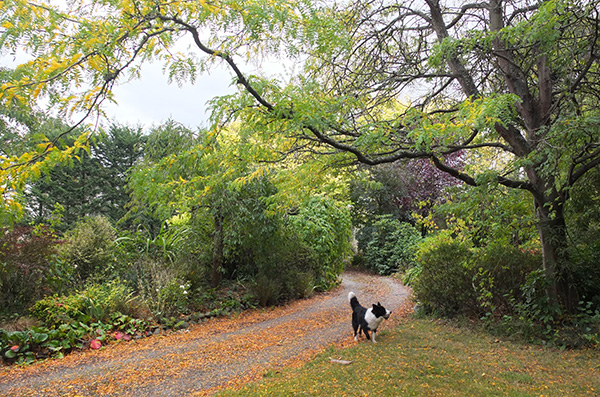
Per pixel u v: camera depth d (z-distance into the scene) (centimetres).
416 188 1869
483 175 574
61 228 1627
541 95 652
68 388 436
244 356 553
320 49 328
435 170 1733
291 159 665
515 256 706
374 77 774
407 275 1391
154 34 262
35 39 213
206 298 918
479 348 568
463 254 777
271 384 421
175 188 507
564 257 630
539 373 454
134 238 1007
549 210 643
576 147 538
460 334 653
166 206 605
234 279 1122
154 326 717
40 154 218
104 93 239
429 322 756
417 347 571
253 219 951
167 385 443
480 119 387
